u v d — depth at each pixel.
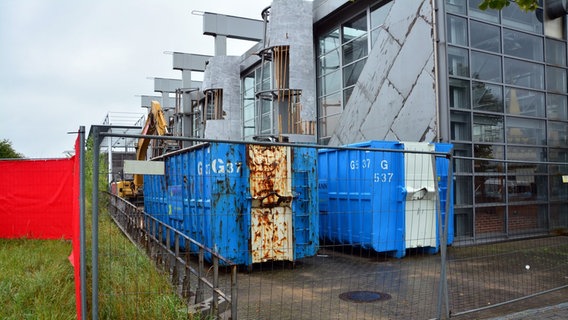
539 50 14.02
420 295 6.86
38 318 5.00
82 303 3.88
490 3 6.23
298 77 16.19
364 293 6.99
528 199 12.24
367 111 14.33
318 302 6.54
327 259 9.92
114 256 6.46
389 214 9.96
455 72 12.06
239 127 24.02
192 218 9.81
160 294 5.31
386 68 13.50
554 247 10.61
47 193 9.89
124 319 4.65
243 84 25.66
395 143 10.16
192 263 9.15
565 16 14.69
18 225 9.89
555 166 13.54
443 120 11.62
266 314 5.96
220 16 24.53
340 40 16.66
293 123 16.28
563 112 14.42
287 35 16.33
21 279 6.68
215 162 8.72
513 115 13.11
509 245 10.88
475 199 11.69
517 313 5.76
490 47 12.86
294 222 9.05
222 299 5.55
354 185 10.44
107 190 10.19
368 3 15.13
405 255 10.18
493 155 12.54
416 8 12.42
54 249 8.95
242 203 8.80
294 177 9.20
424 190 10.16
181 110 30.44
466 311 5.86
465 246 10.29
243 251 8.70
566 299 6.59
